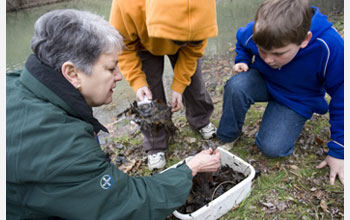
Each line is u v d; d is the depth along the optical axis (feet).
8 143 3.31
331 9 17.40
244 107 6.82
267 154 6.72
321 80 6.20
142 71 6.79
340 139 5.74
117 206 3.84
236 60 7.36
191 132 8.73
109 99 4.38
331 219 5.35
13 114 3.42
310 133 7.68
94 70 3.76
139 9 5.58
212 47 15.53
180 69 6.64
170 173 4.44
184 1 4.73
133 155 8.10
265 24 5.06
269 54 5.48
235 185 5.78
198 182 5.89
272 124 6.70
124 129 9.43
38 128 3.33
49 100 3.61
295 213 5.57
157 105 6.87
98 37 3.59
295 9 4.94
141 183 4.14
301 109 6.56
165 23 4.88
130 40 6.29
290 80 6.42
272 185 6.26
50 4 36.76
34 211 3.63
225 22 19.30
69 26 3.49
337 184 5.98
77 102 3.76
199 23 4.94
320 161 6.72
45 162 3.29
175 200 4.27
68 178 3.43
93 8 29.81
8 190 3.44
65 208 3.57
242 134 8.20
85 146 3.57
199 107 7.76
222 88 10.91
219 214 5.60
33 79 3.59
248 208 5.81
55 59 3.56
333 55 5.50
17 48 19.88
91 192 3.59
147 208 4.02
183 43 5.45
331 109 5.93
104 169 3.77
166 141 7.61
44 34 3.53
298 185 6.18
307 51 5.67
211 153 5.61
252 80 6.76
